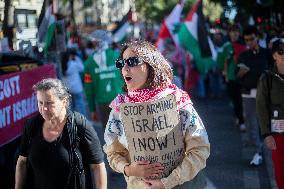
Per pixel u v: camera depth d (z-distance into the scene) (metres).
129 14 13.30
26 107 5.13
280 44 4.41
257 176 6.20
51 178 3.13
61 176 3.13
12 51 5.87
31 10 6.73
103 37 6.72
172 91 2.64
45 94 3.06
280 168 4.46
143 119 2.57
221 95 13.78
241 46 8.97
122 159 2.78
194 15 9.55
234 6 17.31
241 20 17.30
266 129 4.49
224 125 9.70
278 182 4.50
